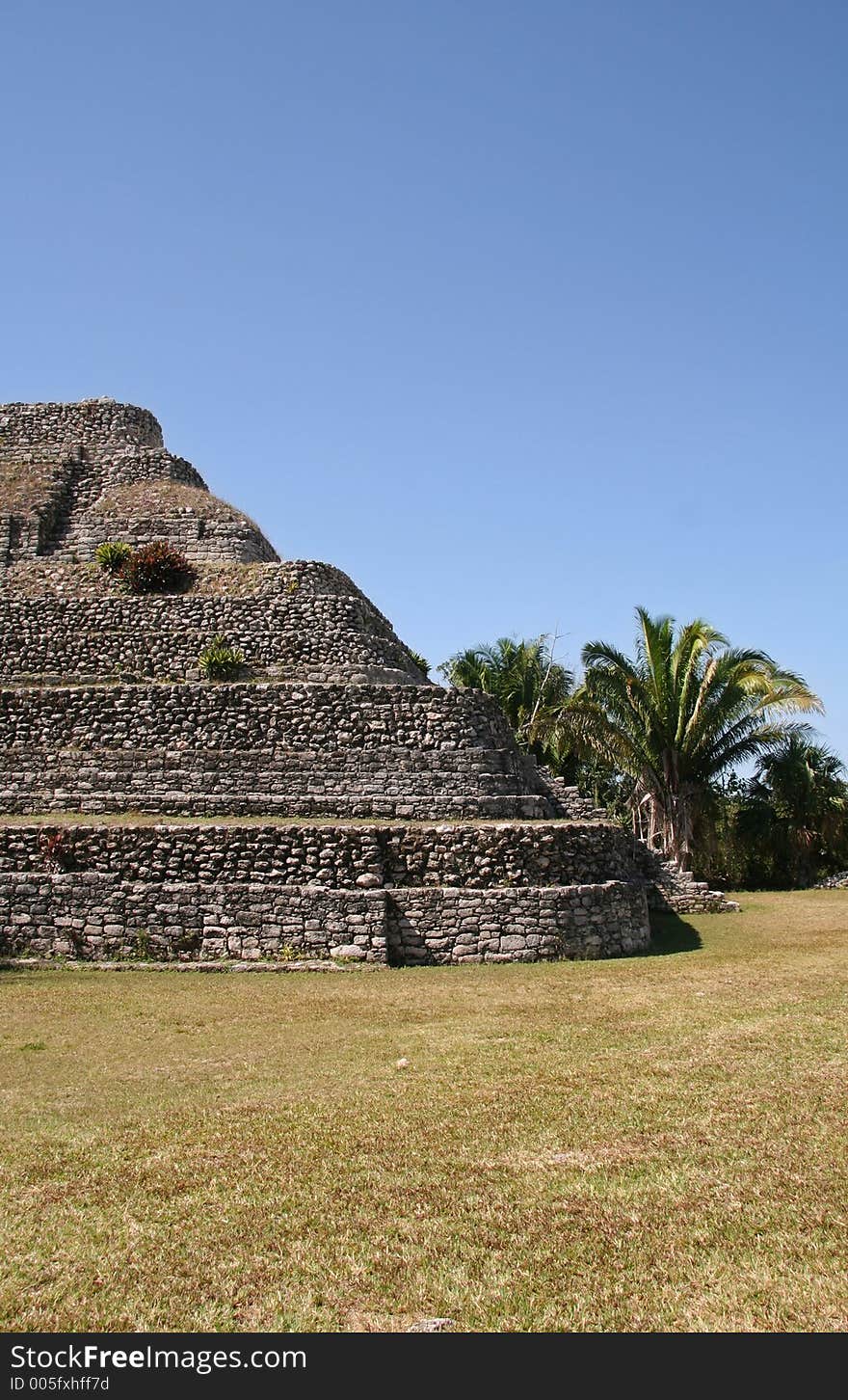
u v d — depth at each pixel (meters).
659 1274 5.90
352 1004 13.97
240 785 22.36
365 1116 8.77
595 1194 7.00
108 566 28.45
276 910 17.64
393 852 18.59
